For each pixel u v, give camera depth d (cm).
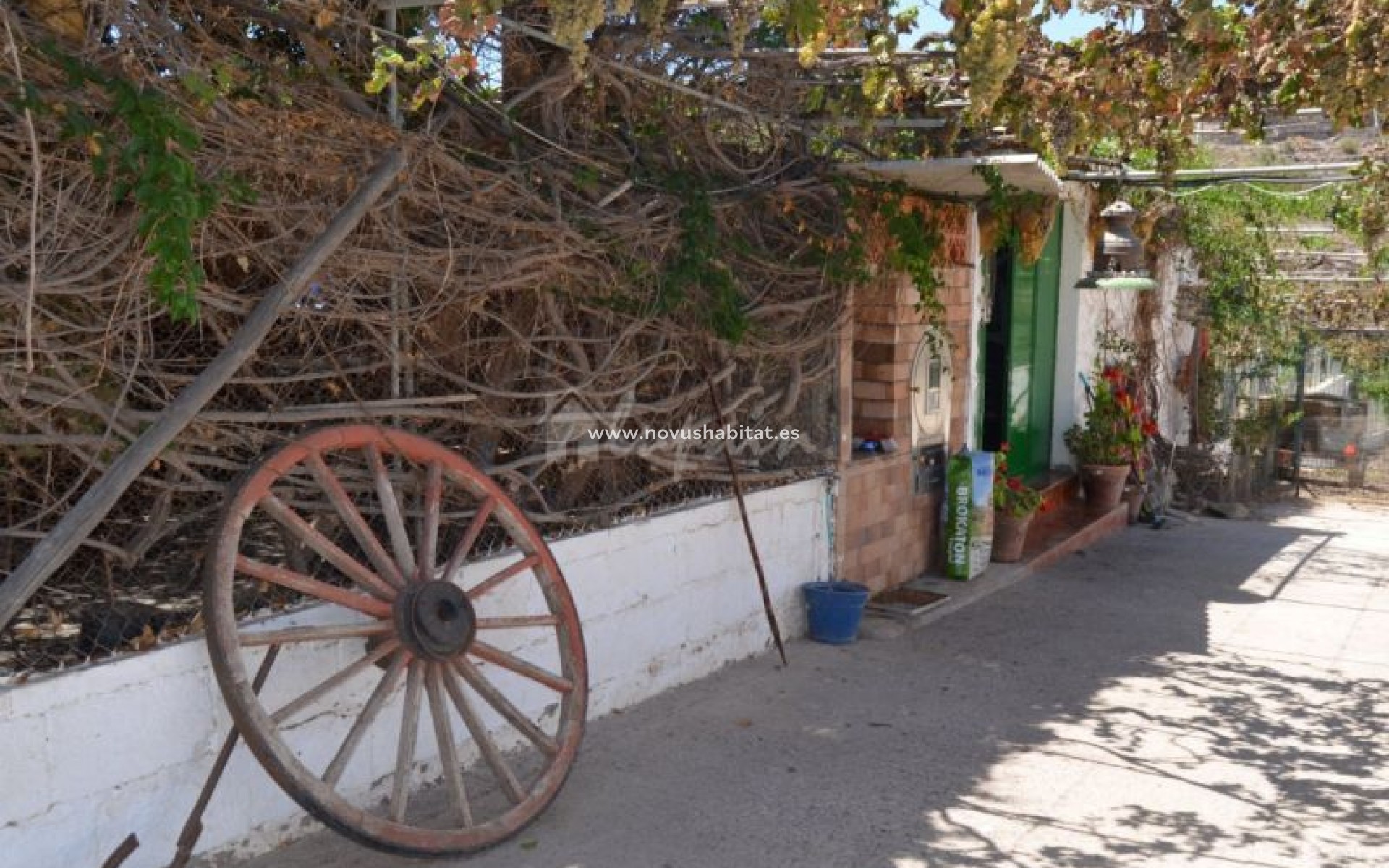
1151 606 859
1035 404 1159
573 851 447
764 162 688
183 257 352
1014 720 612
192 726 404
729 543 674
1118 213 1031
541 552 495
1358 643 777
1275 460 1432
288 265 429
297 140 429
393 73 454
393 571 437
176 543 449
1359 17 475
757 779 522
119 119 374
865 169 702
